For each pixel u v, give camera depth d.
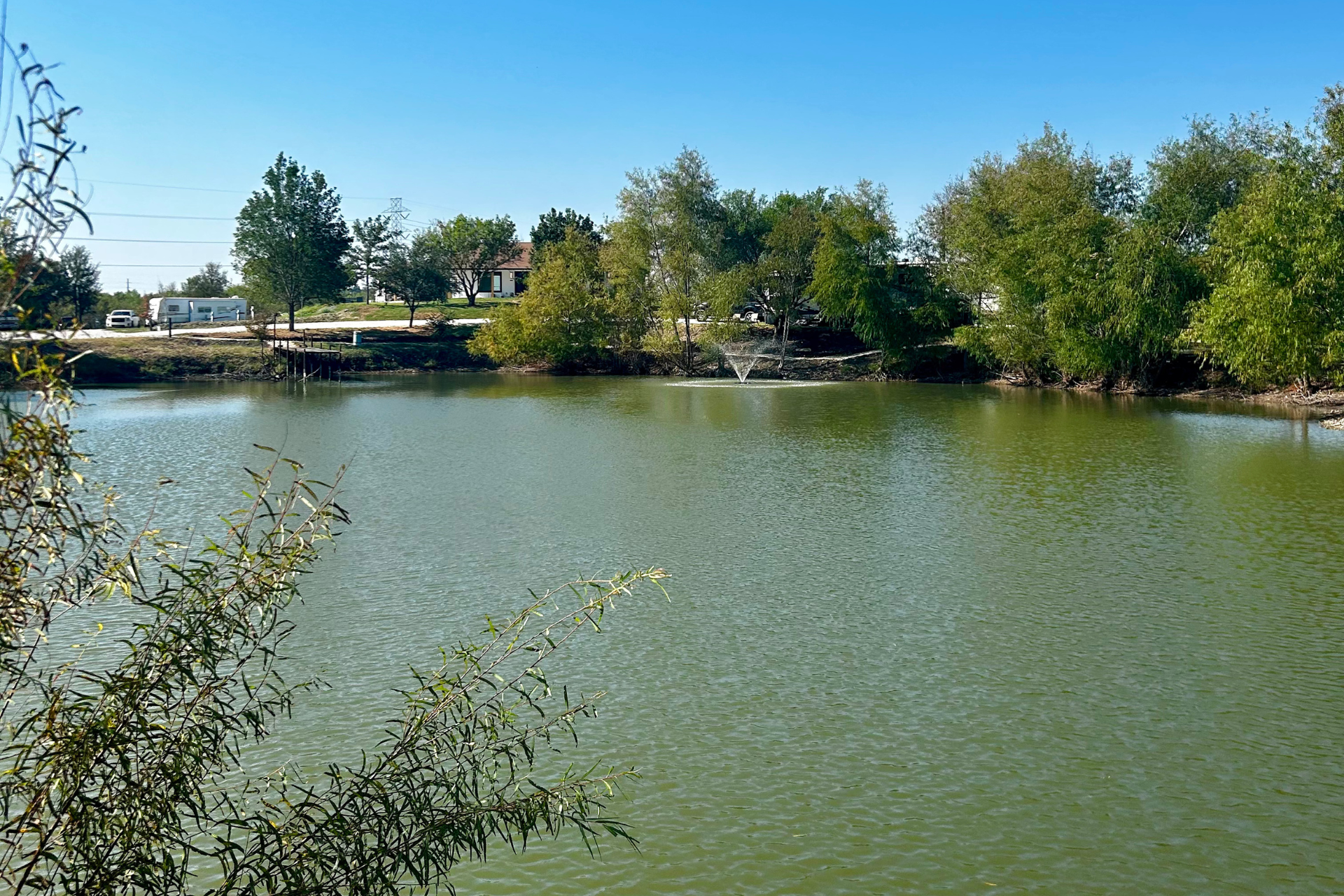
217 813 12.77
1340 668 18.48
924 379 86.31
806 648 19.69
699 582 24.00
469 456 43.47
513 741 9.45
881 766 14.90
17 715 14.30
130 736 7.04
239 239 102.31
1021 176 81.31
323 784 13.73
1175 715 16.58
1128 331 66.94
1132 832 13.17
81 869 6.86
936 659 19.09
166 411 60.81
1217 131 78.44
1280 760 15.03
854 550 27.00
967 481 37.28
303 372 86.56
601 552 26.78
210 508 31.23
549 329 95.12
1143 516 30.97
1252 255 52.06
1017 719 16.47
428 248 120.38
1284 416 56.88
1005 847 12.84
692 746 15.49
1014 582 23.91
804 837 13.05
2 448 6.34
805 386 81.75
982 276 81.12
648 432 52.03
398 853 7.70
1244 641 19.89
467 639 19.97
